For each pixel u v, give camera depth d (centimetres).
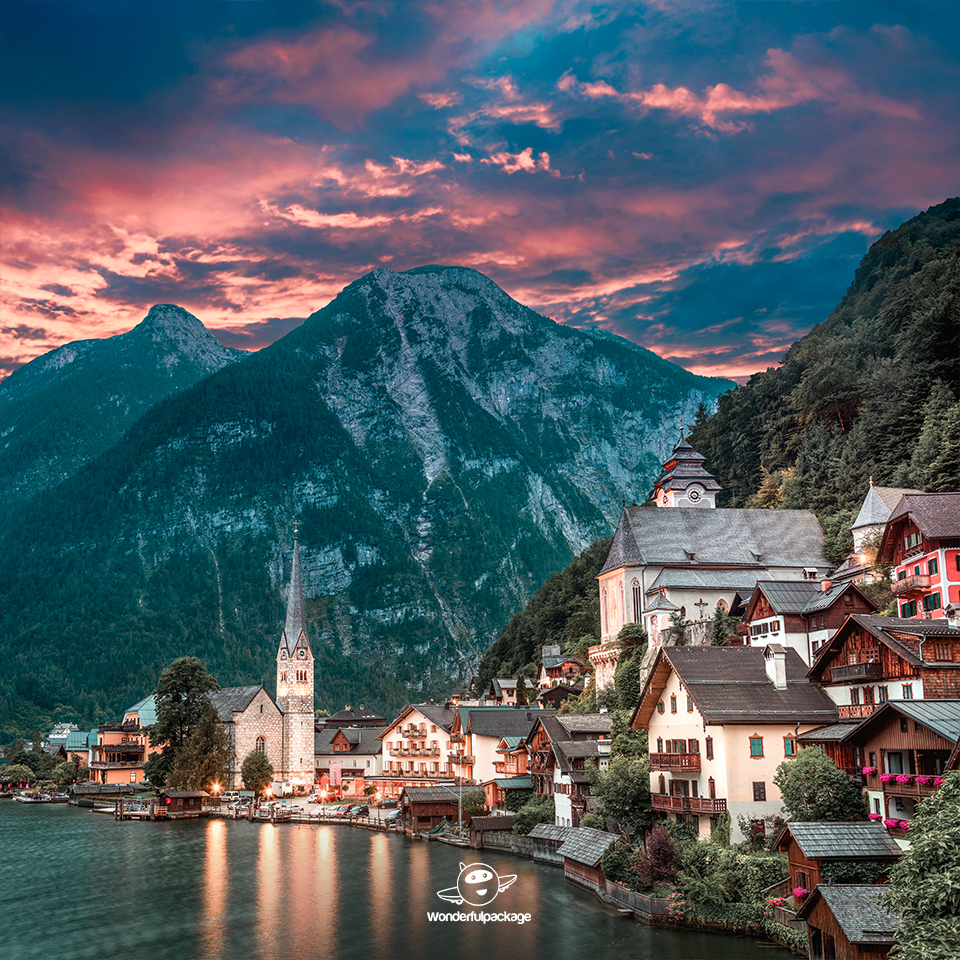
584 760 11612
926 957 4725
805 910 6438
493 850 12325
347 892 10112
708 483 17962
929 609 9569
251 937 8456
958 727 6531
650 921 8012
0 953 8181
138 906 9712
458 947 7856
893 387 16488
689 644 13125
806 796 7462
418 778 18638
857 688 8256
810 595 10512
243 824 16875
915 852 5225
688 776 8962
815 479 17188
